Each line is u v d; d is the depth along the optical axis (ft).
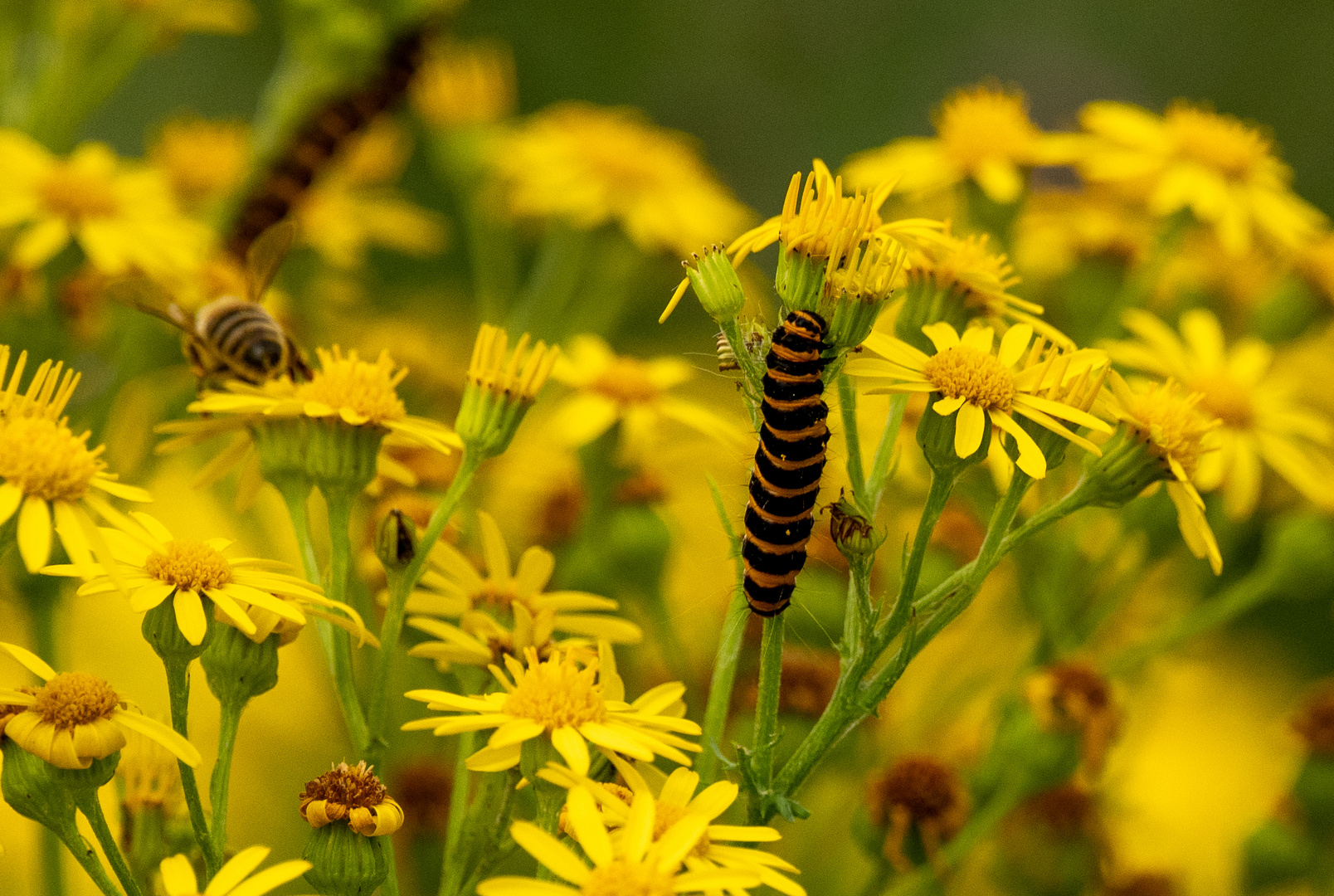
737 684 23.53
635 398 26.58
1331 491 26.55
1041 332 19.19
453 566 19.58
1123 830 29.50
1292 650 41.88
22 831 26.84
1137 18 59.62
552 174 36.55
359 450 18.38
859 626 16.79
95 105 33.63
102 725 14.67
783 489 15.40
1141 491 17.76
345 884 15.61
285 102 33.73
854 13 59.47
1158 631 29.07
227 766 16.02
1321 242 32.17
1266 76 58.80
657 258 38.01
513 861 24.75
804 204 16.51
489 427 18.53
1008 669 27.61
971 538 26.61
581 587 26.25
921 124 57.52
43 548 14.70
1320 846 26.86
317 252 35.63
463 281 49.78
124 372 27.96
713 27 58.39
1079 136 31.73
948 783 22.98
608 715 15.35
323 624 17.88
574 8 56.49
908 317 19.44
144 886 18.06
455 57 39.50
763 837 14.51
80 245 30.19
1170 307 34.17
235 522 28.43
